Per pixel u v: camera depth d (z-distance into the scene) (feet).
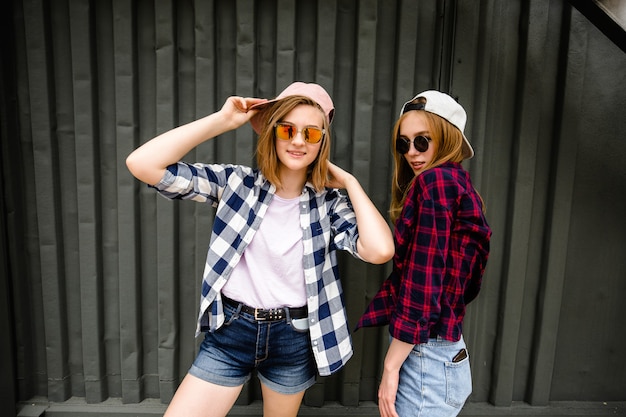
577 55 7.06
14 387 7.35
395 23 6.97
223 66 7.00
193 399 4.95
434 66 7.09
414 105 4.90
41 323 7.56
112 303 7.52
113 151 7.21
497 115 7.22
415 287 4.41
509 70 7.13
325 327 5.12
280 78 6.94
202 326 5.15
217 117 4.88
